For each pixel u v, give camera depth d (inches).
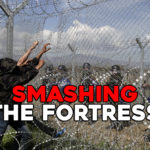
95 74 107.8
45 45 108.0
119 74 98.0
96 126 105.4
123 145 92.7
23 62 100.6
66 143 111.4
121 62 96.5
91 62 109.6
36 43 104.2
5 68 93.3
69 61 124.0
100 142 99.8
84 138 104.3
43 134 130.0
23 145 104.9
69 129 117.0
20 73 93.4
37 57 106.1
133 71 92.9
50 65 139.9
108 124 103.8
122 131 96.8
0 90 92.0
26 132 107.7
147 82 90.1
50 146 118.6
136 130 93.3
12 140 126.6
